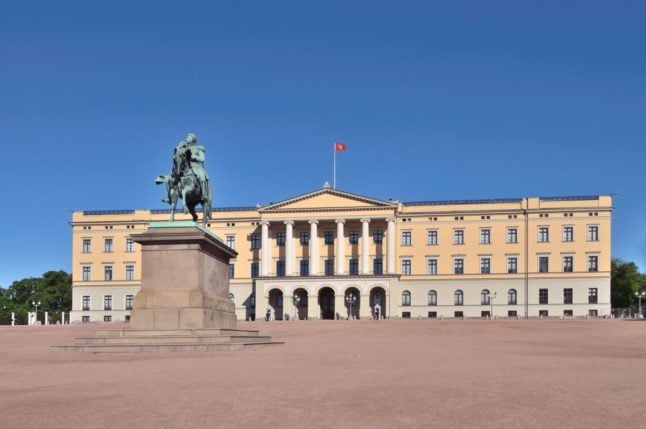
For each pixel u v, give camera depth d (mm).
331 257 130500
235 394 16875
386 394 16859
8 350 35656
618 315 118312
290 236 128875
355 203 127688
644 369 23438
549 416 14164
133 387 18328
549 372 22234
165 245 33281
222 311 35625
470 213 128250
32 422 13656
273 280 128250
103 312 134000
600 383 19156
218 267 36125
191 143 37125
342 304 125750
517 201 127625
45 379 20828
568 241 124812
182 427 13047
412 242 129875
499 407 15109
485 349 35875
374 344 41219
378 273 128000
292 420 13672
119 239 135125
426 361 26859
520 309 125250
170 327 32500
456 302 127625
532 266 125688
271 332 60594
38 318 124750
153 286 33094
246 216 133750
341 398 16234
